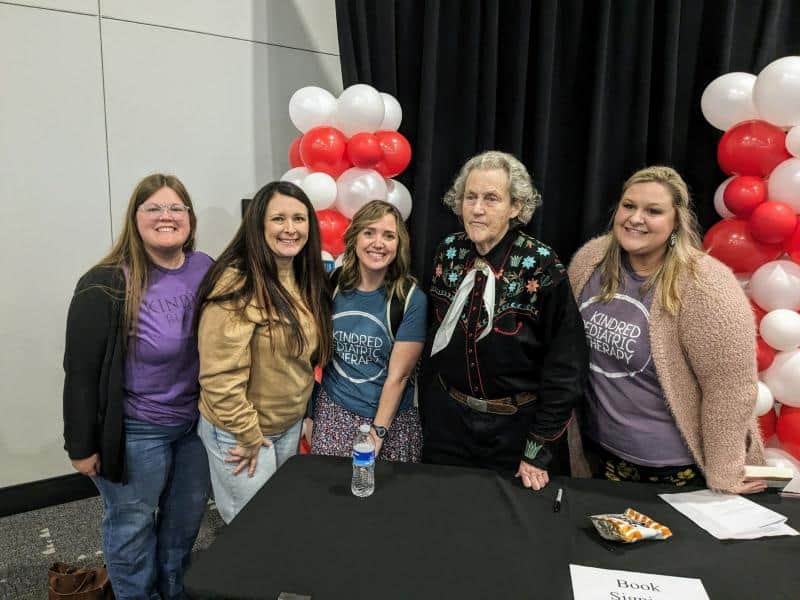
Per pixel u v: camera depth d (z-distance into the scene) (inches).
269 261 58.6
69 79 90.3
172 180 60.6
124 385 59.5
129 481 61.3
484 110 96.4
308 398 65.6
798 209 79.6
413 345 66.2
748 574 38.9
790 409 84.4
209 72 100.9
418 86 97.2
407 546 41.4
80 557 84.4
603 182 102.4
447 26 95.0
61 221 93.6
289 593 35.7
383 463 55.4
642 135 99.3
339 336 66.7
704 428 52.8
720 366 50.6
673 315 52.8
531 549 41.4
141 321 58.6
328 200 83.4
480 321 58.0
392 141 85.8
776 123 79.1
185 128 100.5
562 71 100.0
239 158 106.7
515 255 57.4
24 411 95.9
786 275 80.7
